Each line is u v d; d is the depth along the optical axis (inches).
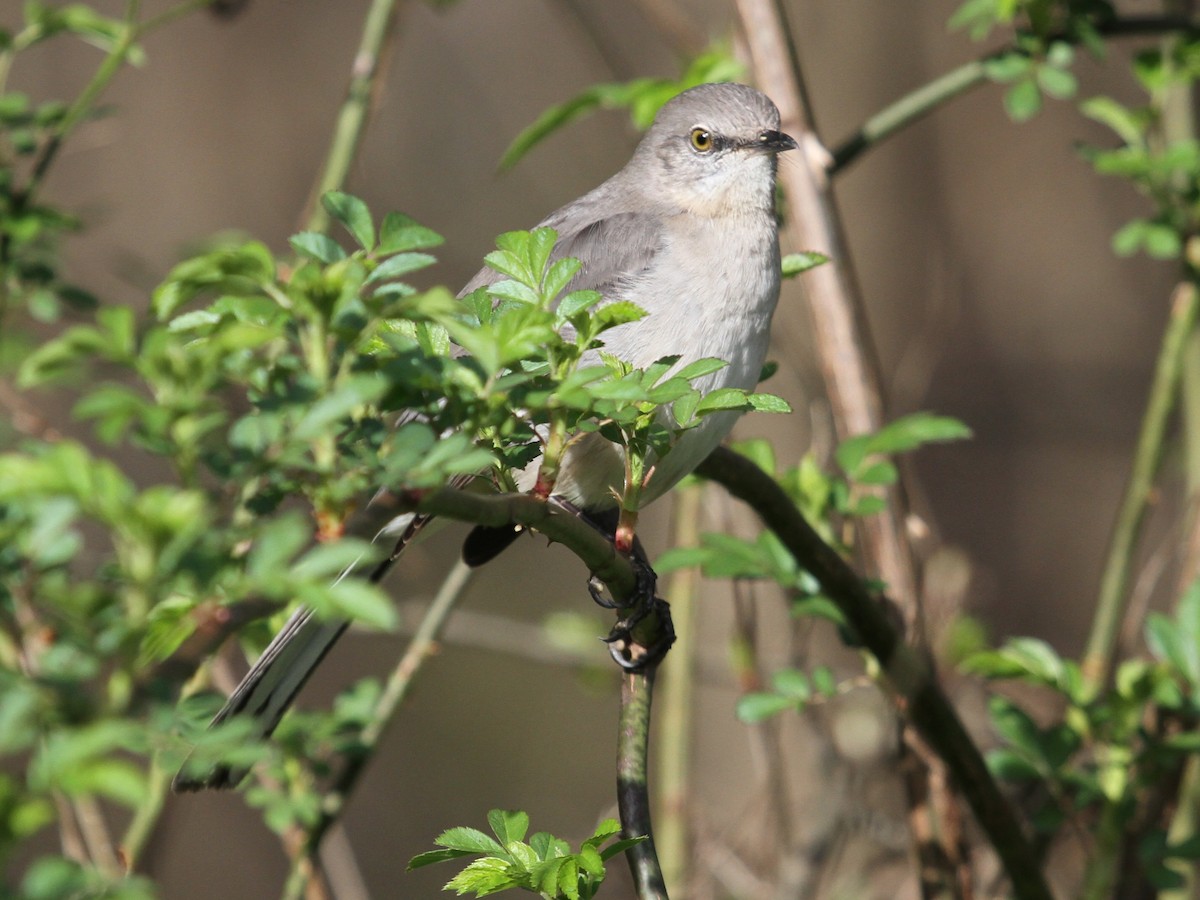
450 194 679.1
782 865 396.8
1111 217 673.0
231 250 147.3
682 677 389.1
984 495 655.1
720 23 465.7
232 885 594.9
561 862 185.3
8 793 110.8
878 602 306.2
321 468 138.2
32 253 312.0
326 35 677.3
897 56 642.2
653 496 281.4
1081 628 632.4
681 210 316.5
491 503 162.9
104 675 121.7
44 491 118.9
